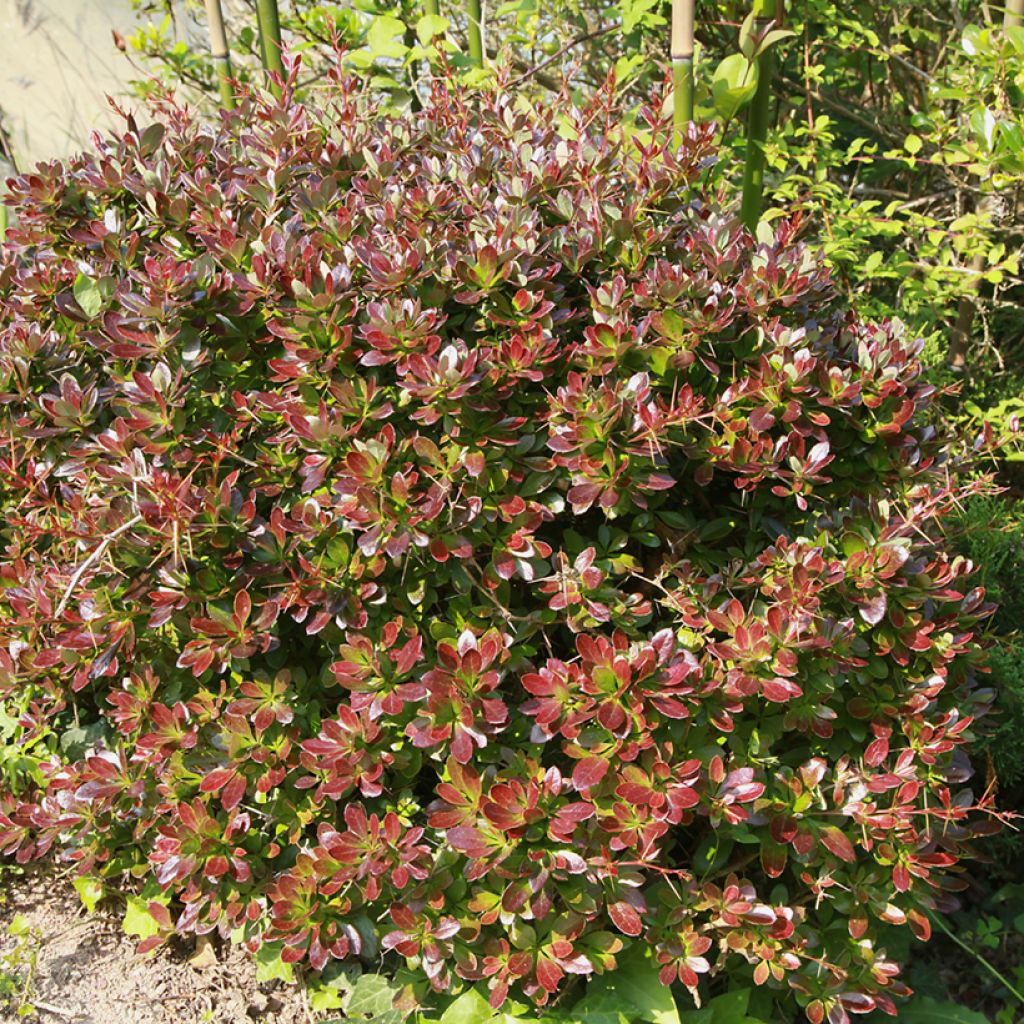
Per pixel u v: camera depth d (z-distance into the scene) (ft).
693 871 6.74
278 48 11.63
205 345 6.95
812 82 13.70
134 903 7.98
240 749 6.61
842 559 6.59
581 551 6.73
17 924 8.07
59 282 7.75
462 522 6.21
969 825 7.46
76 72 15.34
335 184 7.32
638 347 6.53
